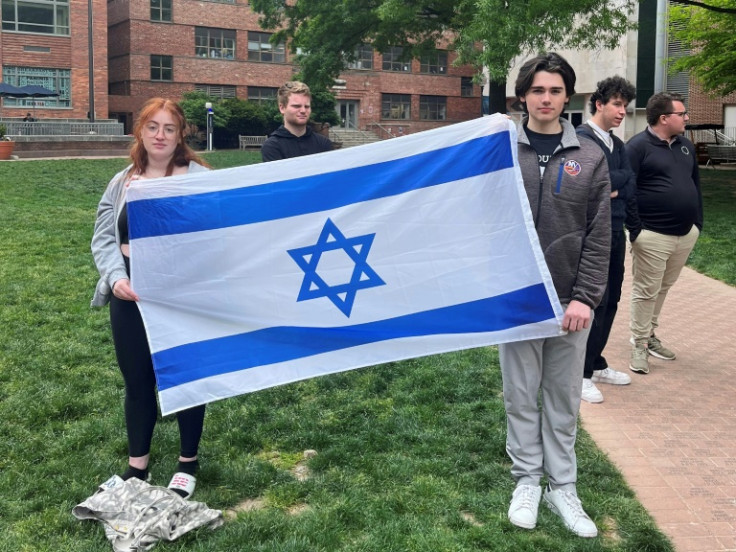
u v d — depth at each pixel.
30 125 35.91
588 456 4.32
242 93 48.12
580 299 3.46
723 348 6.68
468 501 3.72
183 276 3.63
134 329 3.62
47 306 7.39
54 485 3.84
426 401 5.12
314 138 5.16
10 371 5.60
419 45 24.89
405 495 3.79
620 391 5.50
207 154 33.94
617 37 18.73
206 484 3.92
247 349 3.65
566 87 3.46
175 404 3.55
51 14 39.91
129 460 3.84
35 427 4.63
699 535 3.52
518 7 16.22
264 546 3.29
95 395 5.16
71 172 22.53
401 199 3.67
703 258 11.01
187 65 46.16
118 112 45.03
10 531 3.43
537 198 3.53
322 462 4.15
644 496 3.89
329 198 3.70
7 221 12.62
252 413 4.84
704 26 22.50
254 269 3.67
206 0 46.31
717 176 24.55
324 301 3.68
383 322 3.68
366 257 3.68
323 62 24.70
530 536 3.43
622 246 5.10
